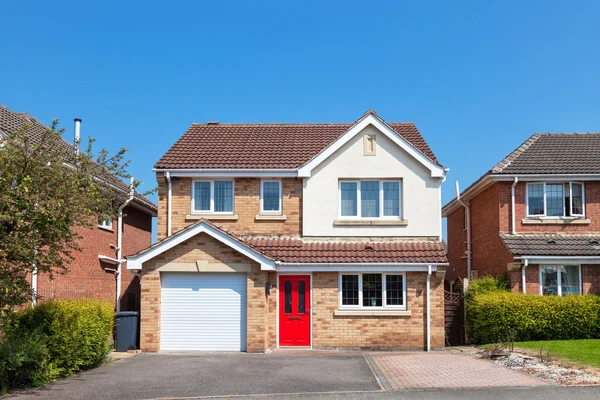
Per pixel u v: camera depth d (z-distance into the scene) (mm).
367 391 11805
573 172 21828
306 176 20234
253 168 20250
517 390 11484
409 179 20375
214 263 18359
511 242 21391
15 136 12336
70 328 13883
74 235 13289
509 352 16047
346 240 20219
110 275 23875
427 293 19172
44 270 12727
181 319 18484
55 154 12961
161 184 20734
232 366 15180
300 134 23375
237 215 20469
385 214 20469
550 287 21094
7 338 12875
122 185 23562
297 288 19516
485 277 22266
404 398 11117
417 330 19156
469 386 11969
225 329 18438
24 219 12109
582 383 11938
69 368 14000
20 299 12664
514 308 19344
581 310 19406
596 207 22094
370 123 20438
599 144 24047
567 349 16453
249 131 23734
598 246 21094
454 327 20797
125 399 11516
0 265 12289
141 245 28516
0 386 12234
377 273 19500
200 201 20688
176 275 18641
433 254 19328
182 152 21484
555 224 22047
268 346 18766
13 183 12008
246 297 18453
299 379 13250
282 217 20391
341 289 19438
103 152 14516
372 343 19156
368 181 20578
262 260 18188
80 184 13125
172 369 14812
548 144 24188
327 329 19266
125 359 16719
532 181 22172
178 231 18406
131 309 26812
